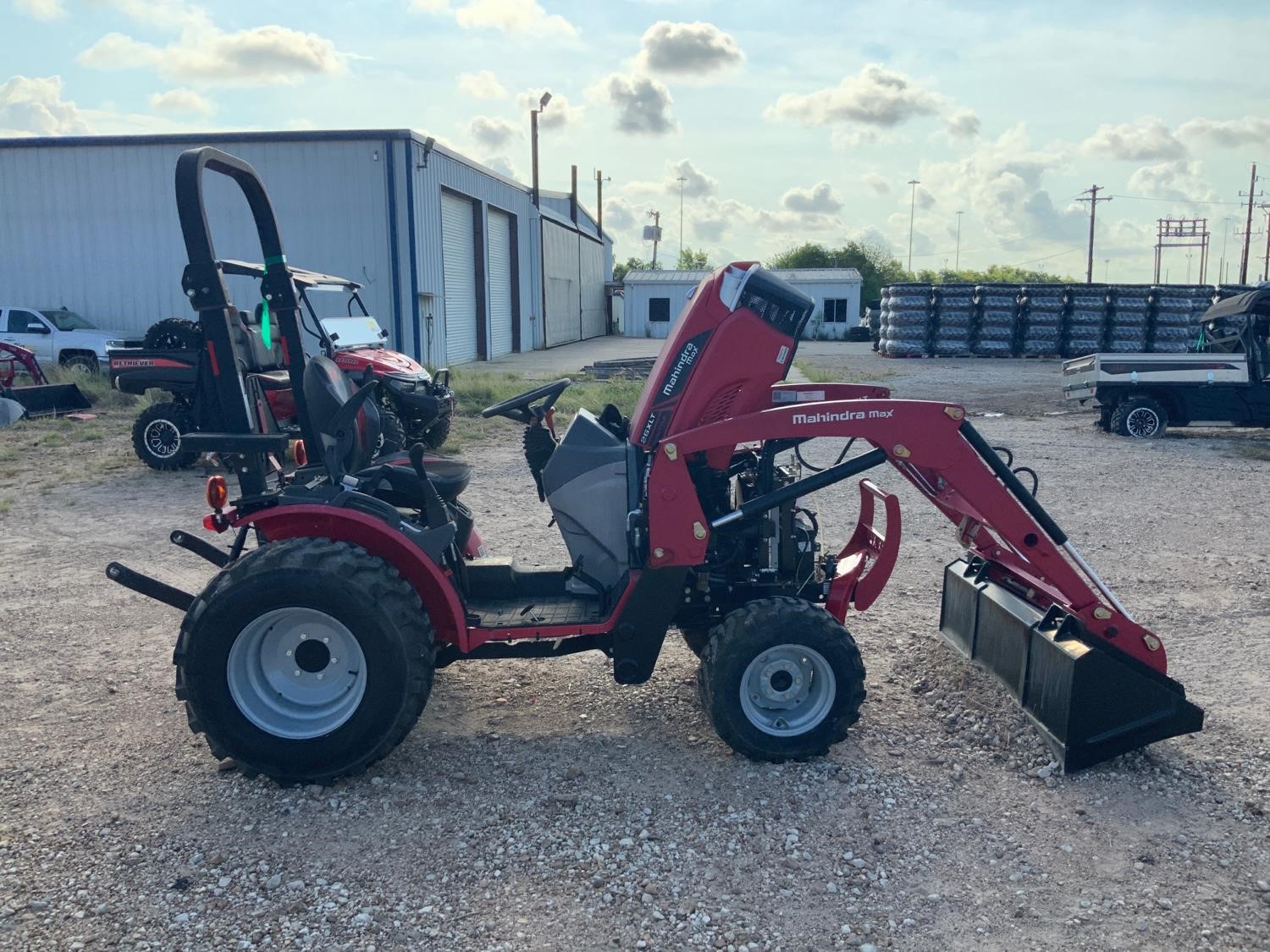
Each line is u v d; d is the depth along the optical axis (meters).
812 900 3.22
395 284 23.34
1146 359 13.82
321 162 23.03
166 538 8.20
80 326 21.28
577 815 3.74
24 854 3.47
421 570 4.05
